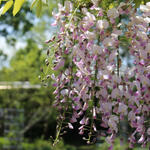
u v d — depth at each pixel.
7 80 4.93
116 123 0.78
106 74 0.77
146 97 0.79
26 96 4.84
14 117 5.11
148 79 0.79
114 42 0.79
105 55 0.79
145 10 0.84
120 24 0.81
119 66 0.79
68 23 0.85
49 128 5.47
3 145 5.04
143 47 0.80
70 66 0.87
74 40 0.86
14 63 4.65
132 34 0.82
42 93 4.35
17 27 4.80
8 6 1.01
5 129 5.19
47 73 0.89
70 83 0.86
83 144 4.70
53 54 0.86
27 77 4.50
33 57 4.23
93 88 0.80
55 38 0.88
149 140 0.80
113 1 0.97
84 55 0.82
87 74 0.80
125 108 0.77
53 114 4.59
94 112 0.80
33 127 5.64
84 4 0.90
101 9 0.83
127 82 0.79
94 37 0.80
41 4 1.02
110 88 0.81
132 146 0.80
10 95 5.01
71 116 0.88
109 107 0.78
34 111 5.01
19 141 5.09
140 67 0.80
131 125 0.79
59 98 0.88
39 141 5.39
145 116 0.80
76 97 0.83
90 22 0.81
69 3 0.88
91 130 0.81
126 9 0.82
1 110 5.17
